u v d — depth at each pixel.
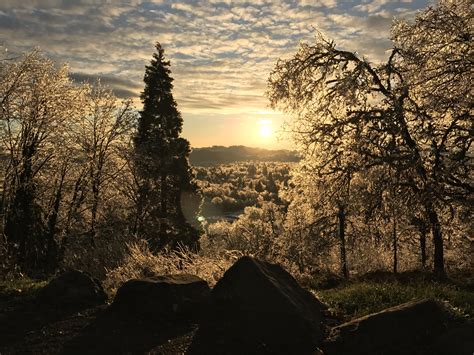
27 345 6.29
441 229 16.27
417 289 8.14
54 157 25.61
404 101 16.19
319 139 17.53
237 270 6.31
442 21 14.38
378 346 5.11
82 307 8.10
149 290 7.47
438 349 4.93
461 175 14.30
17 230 19.62
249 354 5.46
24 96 22.61
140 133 33.09
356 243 21.70
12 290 9.20
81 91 26.92
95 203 28.41
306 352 5.35
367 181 16.23
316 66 17.25
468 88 13.40
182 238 31.31
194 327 6.90
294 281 7.00
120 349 6.05
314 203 21.17
